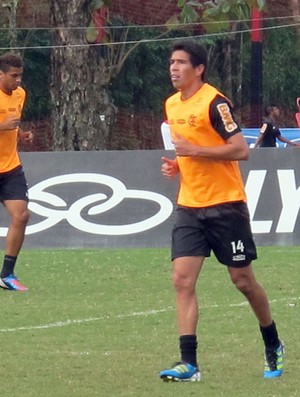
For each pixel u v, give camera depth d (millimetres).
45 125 63781
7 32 65875
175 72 15844
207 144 15852
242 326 20609
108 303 23266
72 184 32312
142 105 73500
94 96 45500
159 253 31078
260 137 45688
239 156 15609
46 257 30516
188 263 15852
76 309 22594
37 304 23219
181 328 15891
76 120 45344
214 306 22766
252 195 32188
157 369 17000
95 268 28375
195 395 15188
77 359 17812
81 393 15406
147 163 32312
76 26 44688
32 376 16562
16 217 24797
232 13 19234
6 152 24609
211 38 70875
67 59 44969
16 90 24875
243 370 16906
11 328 20547
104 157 32406
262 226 32125
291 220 32125
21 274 27406
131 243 32219
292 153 32219
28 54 68500
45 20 65562
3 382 16156
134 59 72438
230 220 15867
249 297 16234
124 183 32312
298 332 19953
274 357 16406
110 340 19406
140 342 19219
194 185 15945
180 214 16078
